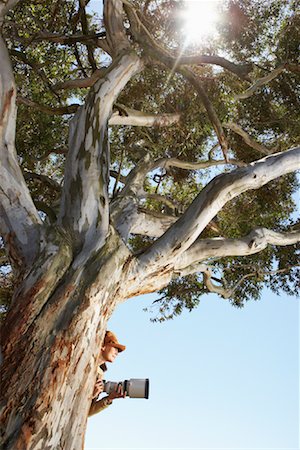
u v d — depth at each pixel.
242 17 12.15
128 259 7.86
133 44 9.47
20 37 11.80
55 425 6.50
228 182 8.52
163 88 12.45
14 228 7.74
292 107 13.82
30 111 13.03
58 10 12.31
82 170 8.19
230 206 14.73
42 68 13.19
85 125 8.50
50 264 7.30
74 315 7.00
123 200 9.33
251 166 8.80
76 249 7.71
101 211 8.05
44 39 11.55
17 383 6.57
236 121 14.20
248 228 14.59
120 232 8.61
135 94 12.55
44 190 13.84
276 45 13.45
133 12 9.70
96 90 8.75
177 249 8.21
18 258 7.63
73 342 6.88
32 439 6.33
